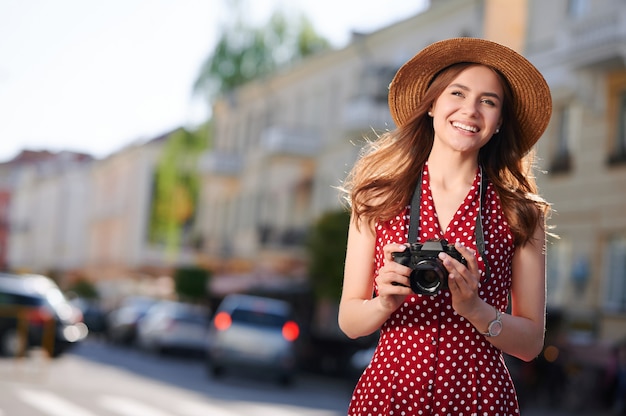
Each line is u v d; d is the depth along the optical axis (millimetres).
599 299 23109
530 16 24641
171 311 31953
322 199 39094
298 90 42219
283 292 34906
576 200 24031
